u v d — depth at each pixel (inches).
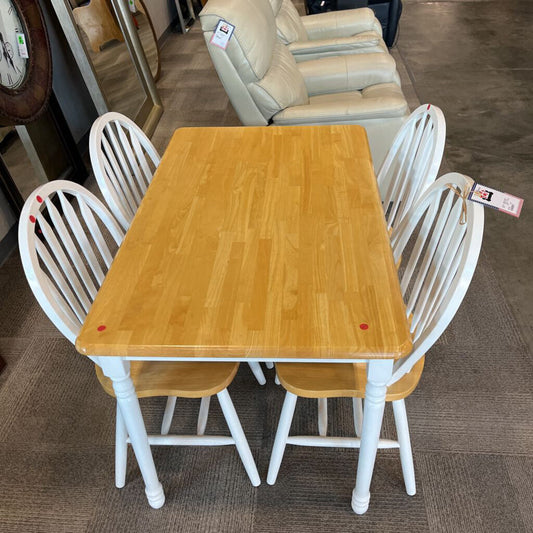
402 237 60.9
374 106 97.7
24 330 87.6
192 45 205.6
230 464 67.1
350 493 63.3
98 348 43.7
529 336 80.8
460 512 60.8
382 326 43.5
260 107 100.0
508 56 176.1
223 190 62.6
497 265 94.4
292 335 43.1
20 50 96.6
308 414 72.3
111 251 103.7
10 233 105.3
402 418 56.7
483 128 136.1
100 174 64.9
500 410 70.9
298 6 231.3
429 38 194.4
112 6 139.4
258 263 51.0
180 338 43.5
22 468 68.1
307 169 65.6
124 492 64.8
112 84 135.5
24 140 106.0
